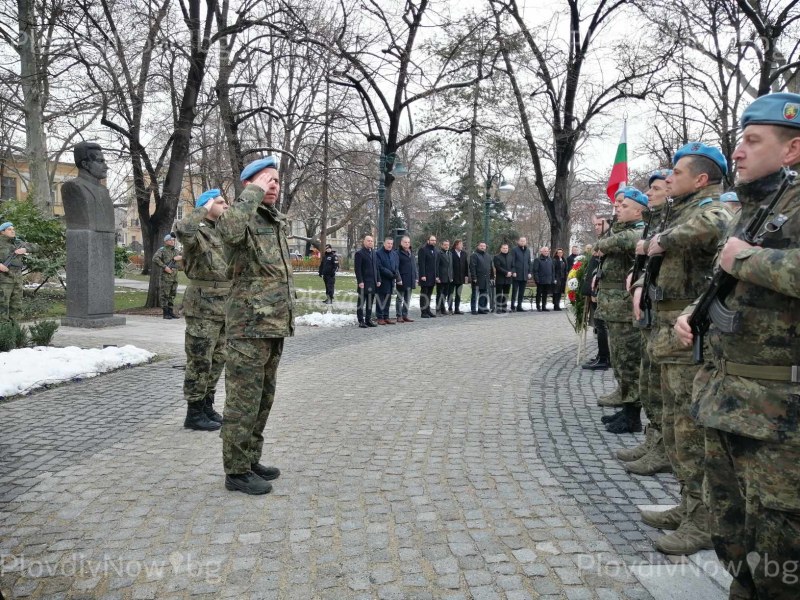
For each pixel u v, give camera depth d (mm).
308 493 4285
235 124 17250
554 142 24250
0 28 16422
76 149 13336
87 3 14586
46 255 16562
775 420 2205
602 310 5914
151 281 18016
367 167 25531
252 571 3221
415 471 4750
